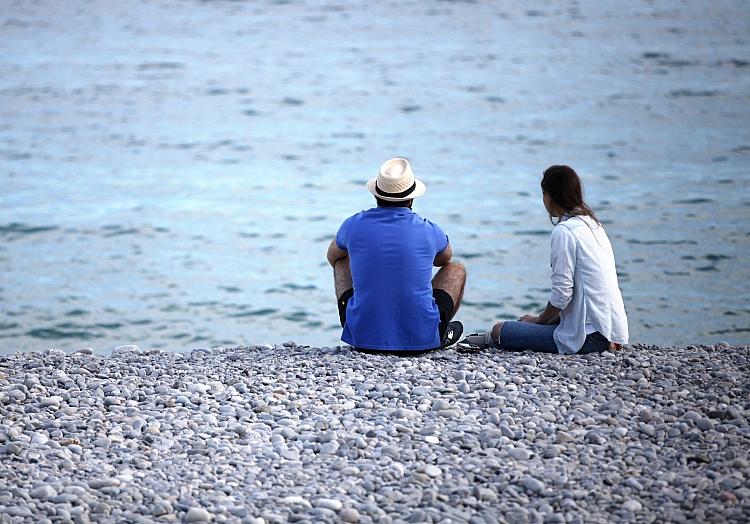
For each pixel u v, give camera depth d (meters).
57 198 106.44
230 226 95.81
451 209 98.50
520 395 22.94
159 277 78.69
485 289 72.50
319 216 100.19
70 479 18.97
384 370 25.50
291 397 23.58
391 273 27.09
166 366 26.94
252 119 160.75
